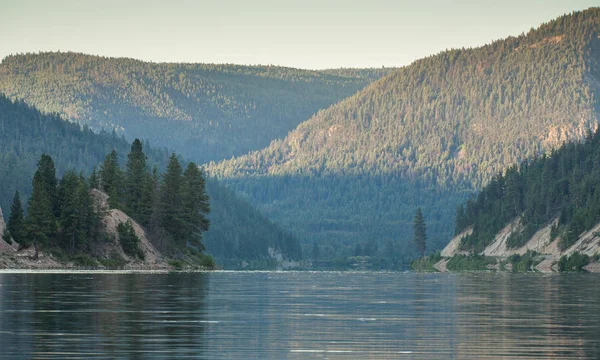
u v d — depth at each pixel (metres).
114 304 89.25
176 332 67.25
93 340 62.47
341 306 91.75
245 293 112.50
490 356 56.66
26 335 64.62
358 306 91.88
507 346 60.81
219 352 57.94
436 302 98.06
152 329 68.88
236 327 71.00
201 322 74.19
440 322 75.50
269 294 111.12
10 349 58.16
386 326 72.31
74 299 95.19
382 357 56.28
